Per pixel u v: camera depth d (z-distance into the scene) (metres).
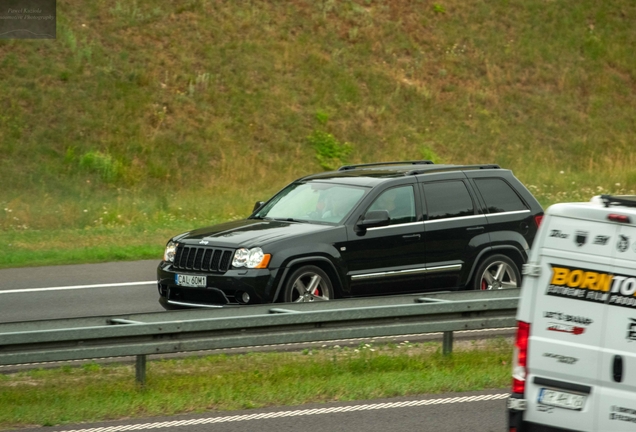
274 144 89.88
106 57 91.25
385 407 23.64
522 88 110.25
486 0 120.94
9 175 77.12
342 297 33.53
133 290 44.34
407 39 110.38
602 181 90.56
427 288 35.53
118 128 84.81
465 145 99.19
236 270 31.94
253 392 24.69
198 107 90.31
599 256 17.09
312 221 34.84
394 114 99.50
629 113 111.81
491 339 32.62
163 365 28.28
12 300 41.59
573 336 17.23
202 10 101.50
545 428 17.41
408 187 35.84
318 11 108.62
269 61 98.75
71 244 58.03
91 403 23.38
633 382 16.55
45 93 85.19
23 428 21.50
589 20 123.19
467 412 23.14
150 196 79.31
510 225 37.38
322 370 27.39
